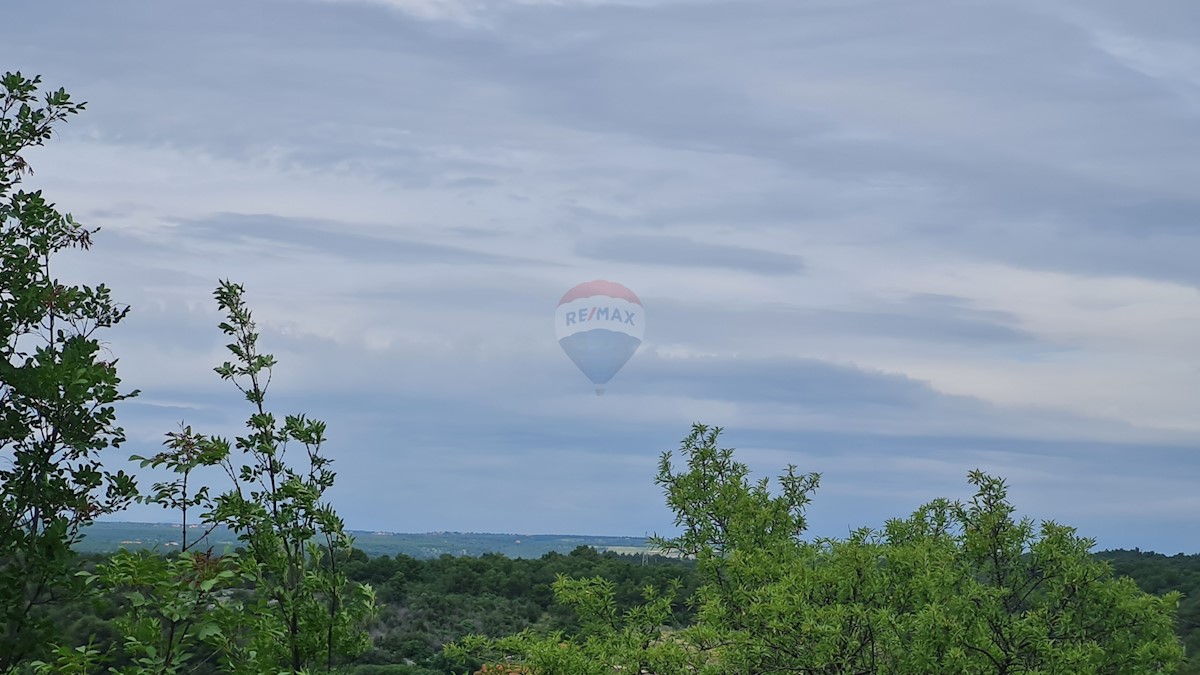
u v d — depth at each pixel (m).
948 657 9.72
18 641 6.65
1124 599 10.49
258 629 6.62
